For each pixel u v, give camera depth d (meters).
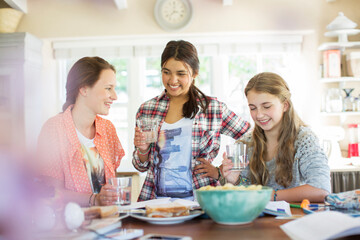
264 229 0.97
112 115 4.51
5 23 4.02
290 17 4.26
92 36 4.32
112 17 4.32
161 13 4.26
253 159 1.68
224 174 1.42
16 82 3.90
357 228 0.78
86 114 1.67
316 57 4.27
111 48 4.40
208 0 4.27
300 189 1.34
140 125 1.70
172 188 1.80
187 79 1.80
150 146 1.87
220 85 4.43
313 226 0.84
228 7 4.27
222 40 4.34
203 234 0.92
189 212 1.15
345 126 4.21
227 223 1.03
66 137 1.63
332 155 3.83
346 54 4.15
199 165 1.78
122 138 4.48
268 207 1.18
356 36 4.20
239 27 4.26
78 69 1.64
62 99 4.53
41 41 4.24
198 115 1.87
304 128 1.60
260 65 4.46
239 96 4.46
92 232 0.88
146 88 4.52
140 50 4.37
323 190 1.34
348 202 1.14
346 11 4.23
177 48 1.79
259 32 4.28
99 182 1.68
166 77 1.82
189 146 1.84
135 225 1.07
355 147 3.98
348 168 3.44
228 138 4.35
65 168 1.60
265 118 1.57
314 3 4.25
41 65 4.29
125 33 4.31
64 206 0.94
